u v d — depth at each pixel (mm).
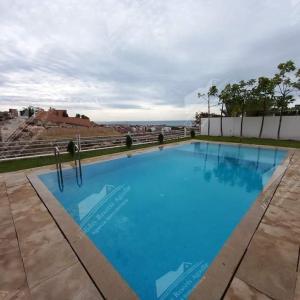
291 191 4320
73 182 6074
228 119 17594
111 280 2043
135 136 12719
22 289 1933
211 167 8281
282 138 14758
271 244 2529
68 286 1972
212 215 4352
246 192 5734
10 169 6457
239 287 1923
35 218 3334
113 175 7062
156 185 6285
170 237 3551
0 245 2611
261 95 14500
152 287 2451
